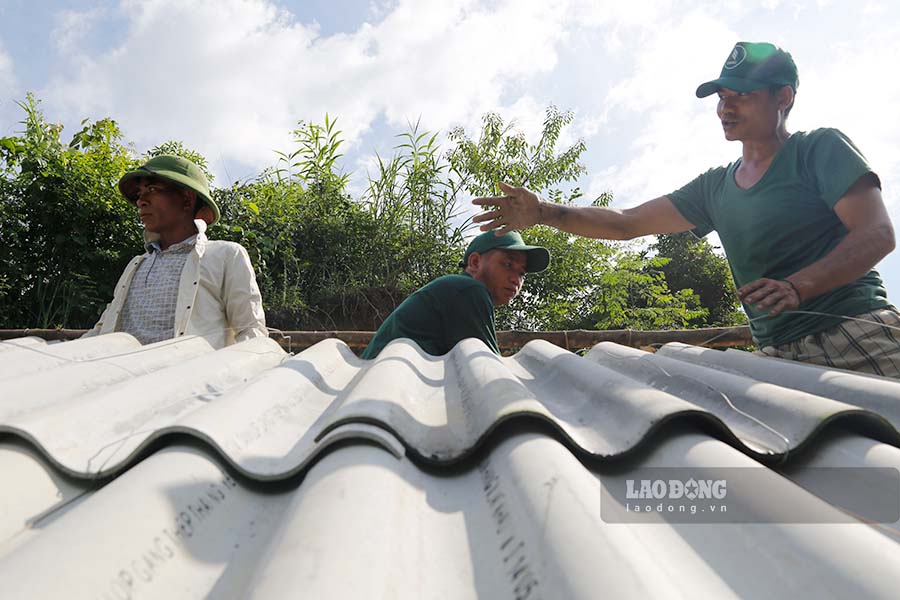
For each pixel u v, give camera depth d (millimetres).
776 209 2318
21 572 718
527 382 2125
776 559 820
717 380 1765
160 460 1062
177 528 918
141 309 2959
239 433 1212
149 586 796
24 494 1056
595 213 2873
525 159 9164
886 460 1143
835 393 1647
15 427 1153
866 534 812
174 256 3059
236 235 6668
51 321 6168
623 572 693
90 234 6535
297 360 2051
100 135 7133
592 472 1181
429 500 1071
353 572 721
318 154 7727
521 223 2840
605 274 8812
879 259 1944
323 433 1193
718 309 18703
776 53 2334
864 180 2057
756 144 2418
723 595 796
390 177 7727
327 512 843
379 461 1059
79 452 1188
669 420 1249
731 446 1245
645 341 4051
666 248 19594
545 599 704
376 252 7406
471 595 807
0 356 2018
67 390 1635
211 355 2139
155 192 2992
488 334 2826
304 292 7062
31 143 6184
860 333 2164
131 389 1517
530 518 870
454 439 1263
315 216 7414
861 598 694
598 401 1543
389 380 1526
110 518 855
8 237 6078
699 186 2836
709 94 2490
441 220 7789
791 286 1880
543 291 8320
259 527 1012
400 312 2857
